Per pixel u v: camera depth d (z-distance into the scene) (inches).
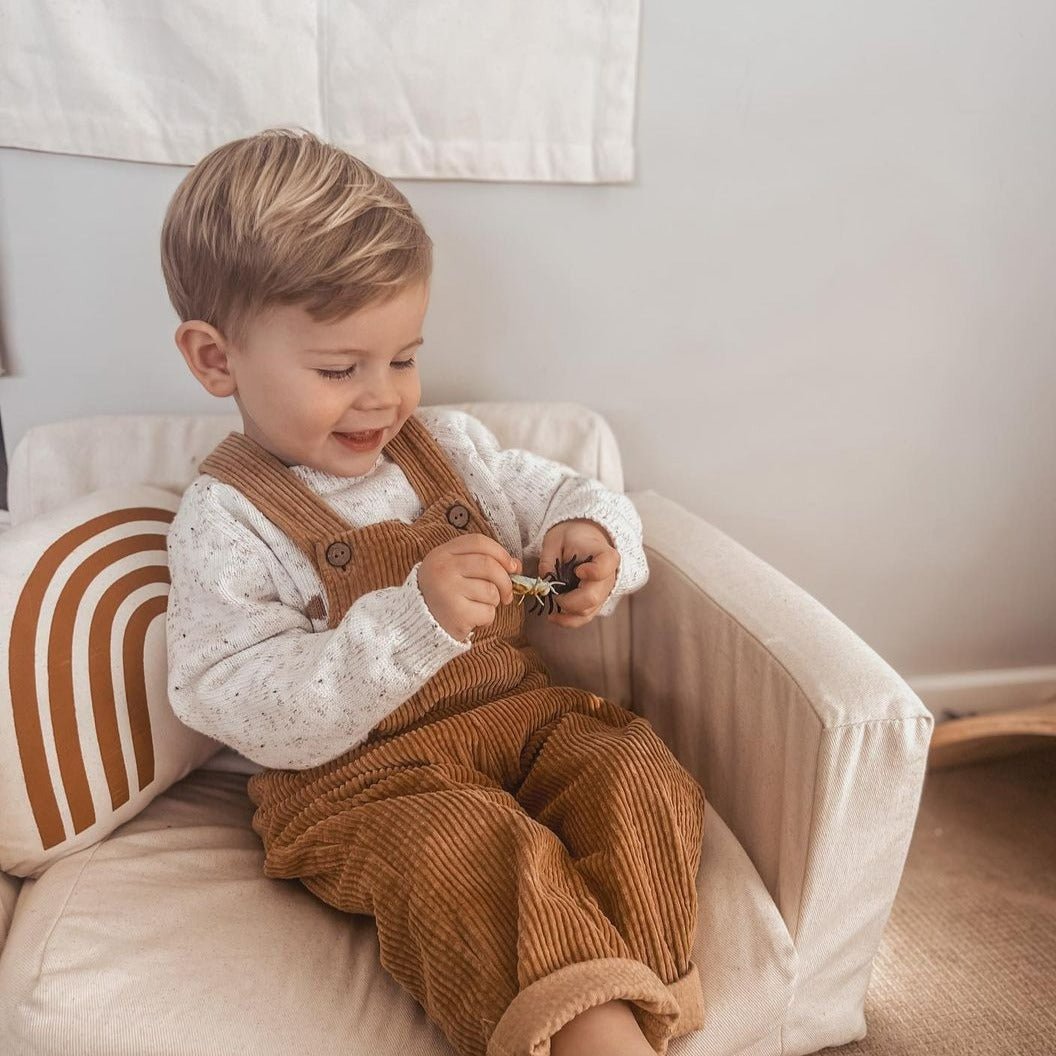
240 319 33.9
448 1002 27.9
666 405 52.3
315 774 36.1
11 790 33.5
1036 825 53.9
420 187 46.4
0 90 41.6
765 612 35.7
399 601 31.6
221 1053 27.7
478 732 35.9
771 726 33.5
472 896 29.0
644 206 48.4
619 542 39.0
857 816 31.8
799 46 47.0
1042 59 49.0
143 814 38.2
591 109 46.0
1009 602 60.4
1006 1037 40.3
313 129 44.0
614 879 30.2
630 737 34.6
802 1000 34.4
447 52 43.9
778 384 52.9
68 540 37.7
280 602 36.7
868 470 55.6
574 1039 25.5
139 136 43.0
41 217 44.4
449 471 41.0
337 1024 29.0
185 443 44.1
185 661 34.9
